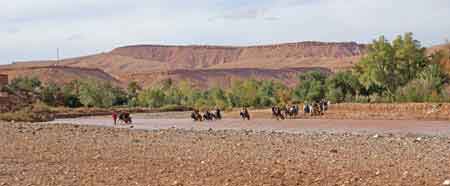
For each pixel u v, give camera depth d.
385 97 77.50
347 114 64.44
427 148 22.08
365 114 63.41
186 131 35.75
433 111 59.88
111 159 19.50
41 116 74.81
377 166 17.00
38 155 20.62
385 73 80.94
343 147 22.83
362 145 23.73
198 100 114.75
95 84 129.25
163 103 123.31
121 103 128.38
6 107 86.88
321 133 35.84
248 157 19.58
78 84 133.38
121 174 16.23
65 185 14.78
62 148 22.92
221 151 21.58
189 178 15.42
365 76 82.94
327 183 14.43
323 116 64.88
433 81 71.94
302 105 81.69
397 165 17.14
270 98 103.06
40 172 16.75
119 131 34.25
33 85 123.00
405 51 80.19
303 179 14.98
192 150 22.06
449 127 44.38
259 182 14.70
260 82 110.88
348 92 89.00
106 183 14.97
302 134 33.25
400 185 14.02
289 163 17.89
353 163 17.72
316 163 17.83
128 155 20.59
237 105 104.81
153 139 27.70
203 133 33.41
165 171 16.61
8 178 15.77
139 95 125.44
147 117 79.62
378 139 27.69
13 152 21.52
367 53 82.69
